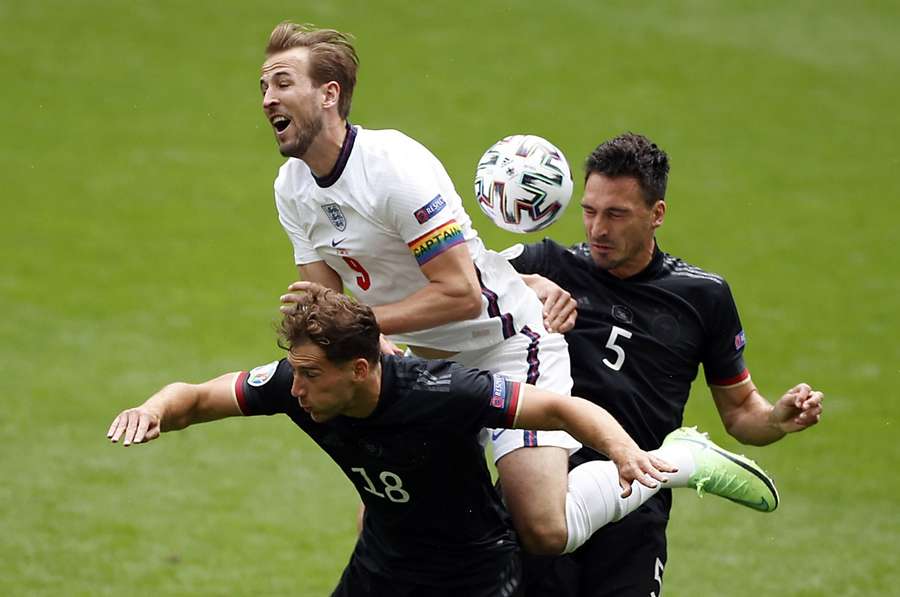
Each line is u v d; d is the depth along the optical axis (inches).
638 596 682.8
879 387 1534.2
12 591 984.9
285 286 1784.0
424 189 617.9
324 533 1148.5
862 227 2050.9
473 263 653.3
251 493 1237.7
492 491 624.1
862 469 1328.7
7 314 1647.4
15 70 2413.9
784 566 1095.0
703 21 2832.2
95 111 2308.1
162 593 1001.5
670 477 672.4
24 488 1204.5
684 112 2432.3
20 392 1432.1
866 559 1111.6
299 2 2741.1
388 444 580.7
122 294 1729.8
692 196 2137.1
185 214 1994.3
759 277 1862.7
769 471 1323.8
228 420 1443.2
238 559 1079.6
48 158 2140.7
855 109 2498.8
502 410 571.8
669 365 708.0
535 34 2679.6
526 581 685.3
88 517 1152.2
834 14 2913.4
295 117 618.8
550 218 701.9
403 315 621.0
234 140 2252.7
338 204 636.1
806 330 1697.8
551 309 689.0
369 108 2332.7
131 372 1498.5
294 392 554.6
